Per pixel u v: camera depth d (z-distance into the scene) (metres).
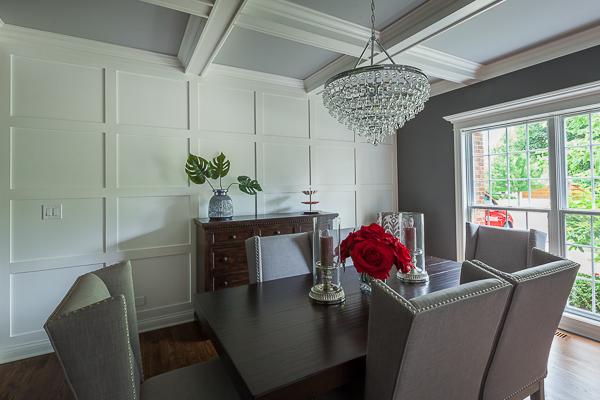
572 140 2.77
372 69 1.77
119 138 2.78
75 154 2.61
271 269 1.98
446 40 2.66
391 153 4.49
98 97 2.70
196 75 3.12
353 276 1.98
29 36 2.42
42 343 2.48
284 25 2.18
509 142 3.27
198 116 3.13
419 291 1.60
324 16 2.26
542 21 2.36
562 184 2.82
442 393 0.98
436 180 3.96
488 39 2.65
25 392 1.99
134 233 2.84
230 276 2.82
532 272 1.14
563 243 2.82
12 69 2.40
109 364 0.89
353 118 2.02
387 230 1.97
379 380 0.93
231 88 3.31
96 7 2.13
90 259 2.67
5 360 2.36
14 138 2.41
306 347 1.09
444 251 3.87
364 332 1.20
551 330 1.32
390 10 2.22
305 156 3.77
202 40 2.38
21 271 2.42
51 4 2.08
